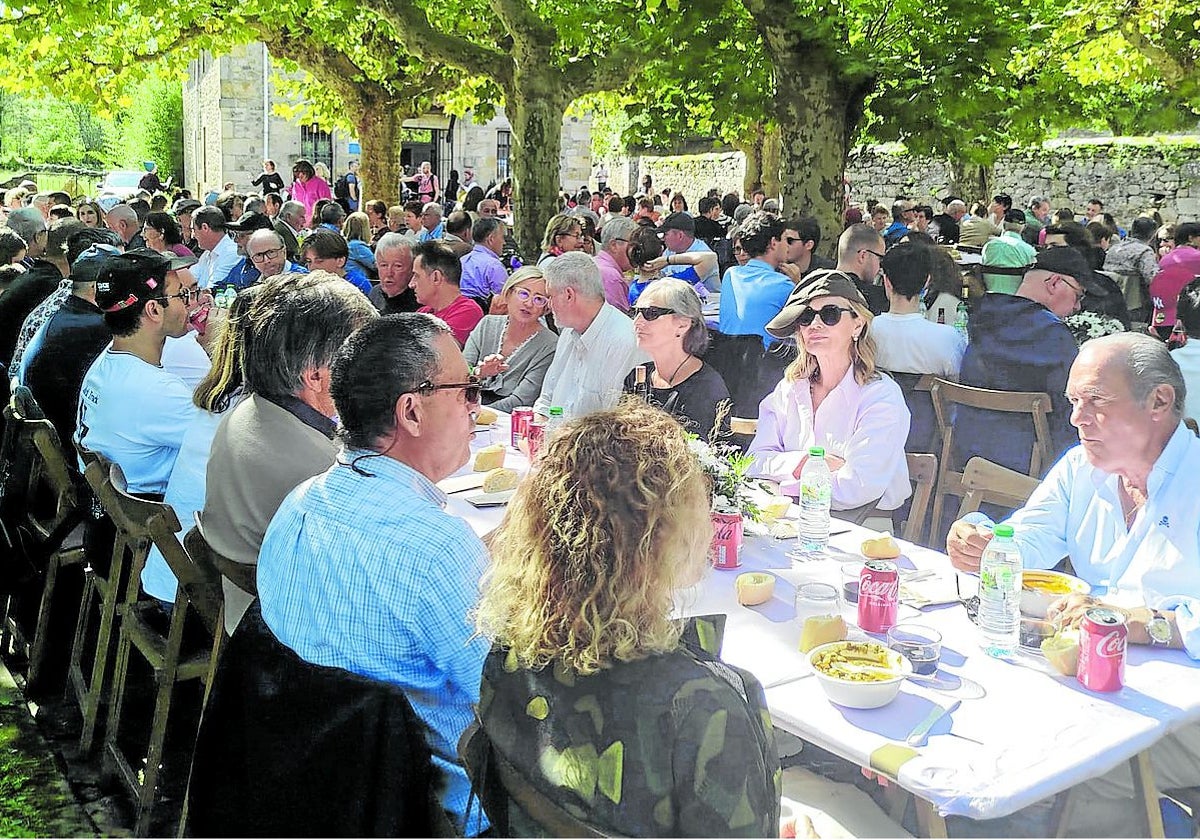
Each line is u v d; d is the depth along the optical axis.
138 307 3.61
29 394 3.94
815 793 2.34
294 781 1.80
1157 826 2.11
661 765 1.46
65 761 3.43
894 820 2.28
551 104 10.36
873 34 8.40
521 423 4.05
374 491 2.00
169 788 3.29
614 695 1.48
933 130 8.25
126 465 3.62
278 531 2.05
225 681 1.91
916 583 2.68
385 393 2.06
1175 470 2.50
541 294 5.18
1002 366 4.23
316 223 12.77
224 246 8.45
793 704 2.04
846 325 3.51
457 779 2.04
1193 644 2.23
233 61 29.91
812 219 6.39
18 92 13.50
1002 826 2.32
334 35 13.25
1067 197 21.92
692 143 34.59
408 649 1.96
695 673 1.49
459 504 3.28
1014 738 1.91
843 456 3.49
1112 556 2.64
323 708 1.79
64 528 3.82
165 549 2.81
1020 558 2.41
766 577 2.58
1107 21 10.38
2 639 4.25
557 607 1.52
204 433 3.17
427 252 5.79
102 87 13.59
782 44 8.12
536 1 10.38
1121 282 9.98
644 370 4.44
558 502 1.54
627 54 10.36
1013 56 8.25
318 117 18.52
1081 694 2.08
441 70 14.33
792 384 3.71
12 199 12.59
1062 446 4.15
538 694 1.53
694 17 8.45
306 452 2.51
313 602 1.97
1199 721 2.04
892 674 2.06
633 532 1.50
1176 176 20.09
